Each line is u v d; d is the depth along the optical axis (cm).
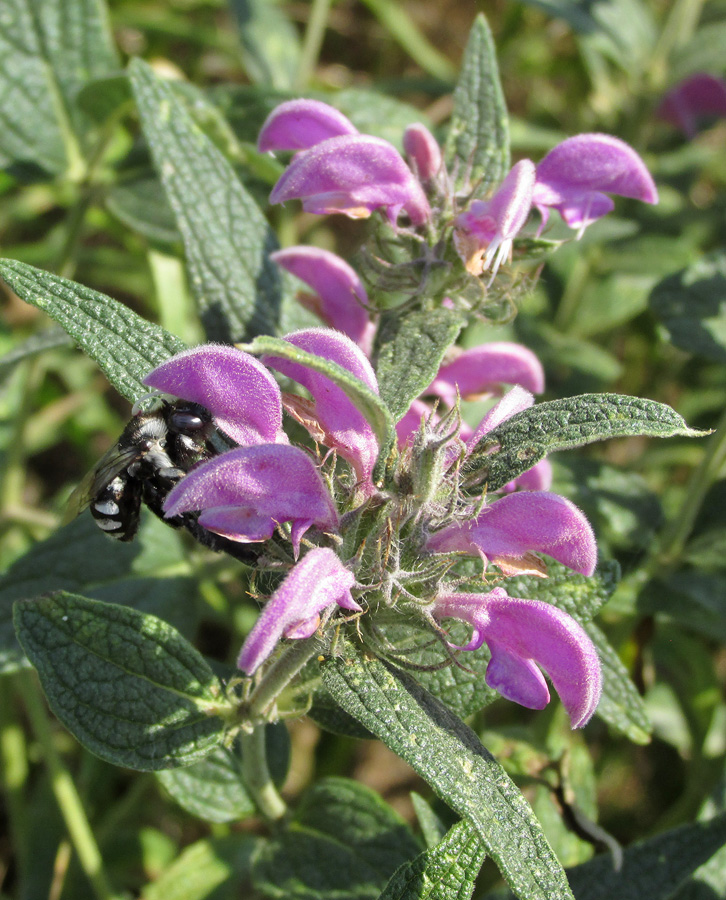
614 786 37
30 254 43
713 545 33
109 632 25
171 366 24
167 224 35
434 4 56
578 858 30
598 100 49
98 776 36
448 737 23
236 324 28
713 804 31
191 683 25
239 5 44
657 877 28
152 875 35
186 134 28
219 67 51
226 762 29
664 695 37
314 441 25
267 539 23
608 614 34
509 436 24
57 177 35
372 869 28
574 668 23
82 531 31
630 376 46
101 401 44
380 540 23
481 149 29
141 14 47
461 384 29
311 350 24
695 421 43
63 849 33
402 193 26
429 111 50
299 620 22
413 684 24
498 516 23
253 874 29
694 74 45
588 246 42
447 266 27
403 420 27
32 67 34
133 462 26
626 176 27
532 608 23
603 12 44
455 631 26
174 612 31
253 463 23
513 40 51
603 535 33
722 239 47
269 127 27
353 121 35
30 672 33
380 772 40
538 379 29
